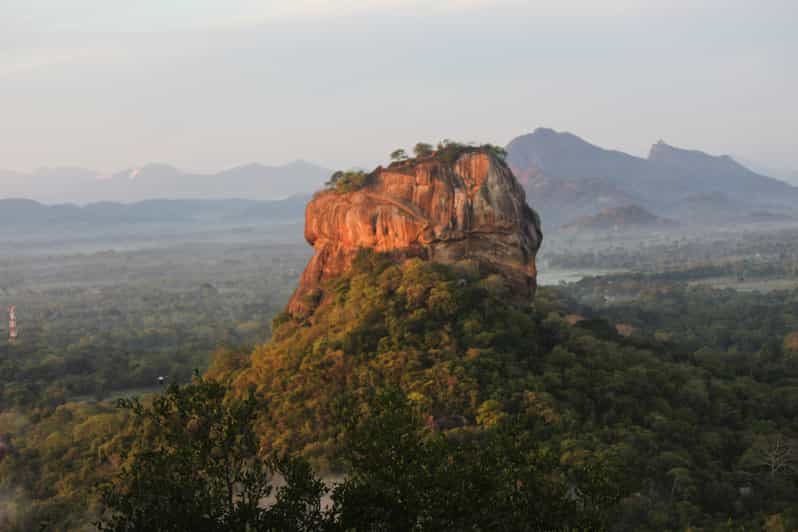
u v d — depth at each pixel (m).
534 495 29.69
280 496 30.55
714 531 54.22
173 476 31.27
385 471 28.91
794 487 63.47
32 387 158.75
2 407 141.00
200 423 32.69
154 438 70.94
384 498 28.25
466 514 27.95
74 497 74.88
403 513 27.95
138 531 29.31
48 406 139.12
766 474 65.81
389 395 31.80
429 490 28.34
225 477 31.31
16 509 73.94
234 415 32.69
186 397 32.84
